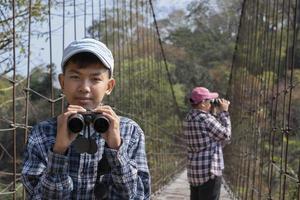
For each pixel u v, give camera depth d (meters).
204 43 39.62
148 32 11.07
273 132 4.59
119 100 6.37
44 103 5.95
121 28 7.32
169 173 14.09
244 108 8.98
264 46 5.89
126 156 2.15
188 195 10.66
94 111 2.11
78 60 2.16
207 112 5.77
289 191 5.64
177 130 21.44
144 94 9.47
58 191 2.04
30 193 2.12
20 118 5.10
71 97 2.20
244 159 8.53
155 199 9.69
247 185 7.10
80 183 2.15
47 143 2.14
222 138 5.73
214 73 37.00
